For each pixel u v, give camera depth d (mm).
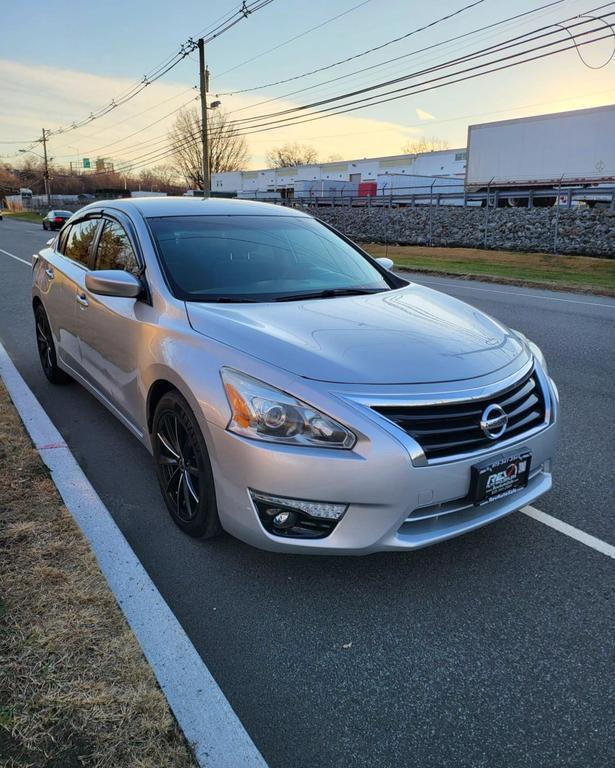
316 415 2383
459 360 2693
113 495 3473
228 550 2955
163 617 2457
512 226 23922
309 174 56000
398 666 2262
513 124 27219
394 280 4016
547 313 10062
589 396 5574
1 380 5535
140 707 1974
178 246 3578
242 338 2734
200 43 30750
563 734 1976
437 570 2840
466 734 1975
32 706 1952
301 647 2348
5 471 3570
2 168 124562
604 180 24609
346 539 2424
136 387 3344
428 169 46125
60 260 4945
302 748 1912
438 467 2424
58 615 2367
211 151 71750
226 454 2549
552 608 2584
